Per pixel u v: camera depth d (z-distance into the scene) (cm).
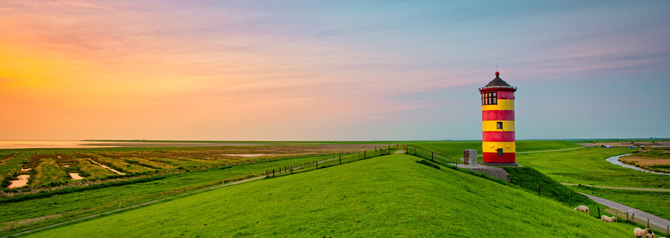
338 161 8119
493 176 6188
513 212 3192
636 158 15450
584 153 17362
